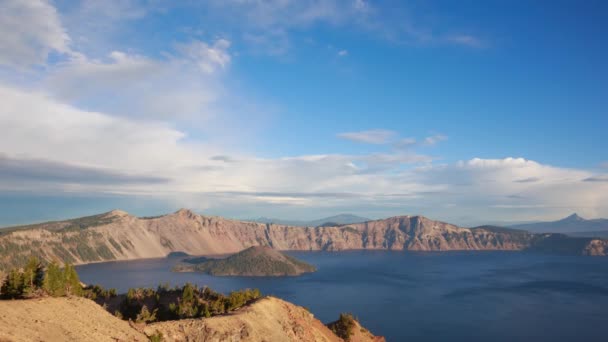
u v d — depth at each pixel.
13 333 49.22
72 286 84.94
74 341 56.06
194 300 122.38
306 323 127.50
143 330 75.62
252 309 110.06
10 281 66.81
